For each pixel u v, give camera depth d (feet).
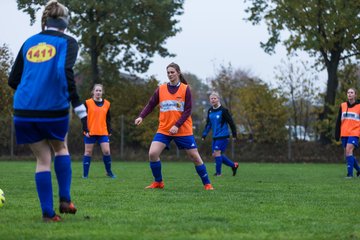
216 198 29.09
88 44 125.08
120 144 106.52
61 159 19.98
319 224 20.07
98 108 48.65
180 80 34.19
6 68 107.76
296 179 47.98
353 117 52.26
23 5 112.88
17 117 18.71
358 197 30.60
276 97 101.71
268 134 101.76
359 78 108.78
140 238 16.78
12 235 17.16
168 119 34.06
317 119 106.01
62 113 18.89
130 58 130.62
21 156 103.14
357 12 99.66
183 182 42.55
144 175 52.95
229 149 103.19
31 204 25.76
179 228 18.78
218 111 53.57
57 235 17.21
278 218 21.57
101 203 26.37
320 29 103.96
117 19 114.42
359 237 17.47
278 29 105.70
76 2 108.47
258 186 38.68
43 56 18.76
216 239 16.83
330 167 78.02
